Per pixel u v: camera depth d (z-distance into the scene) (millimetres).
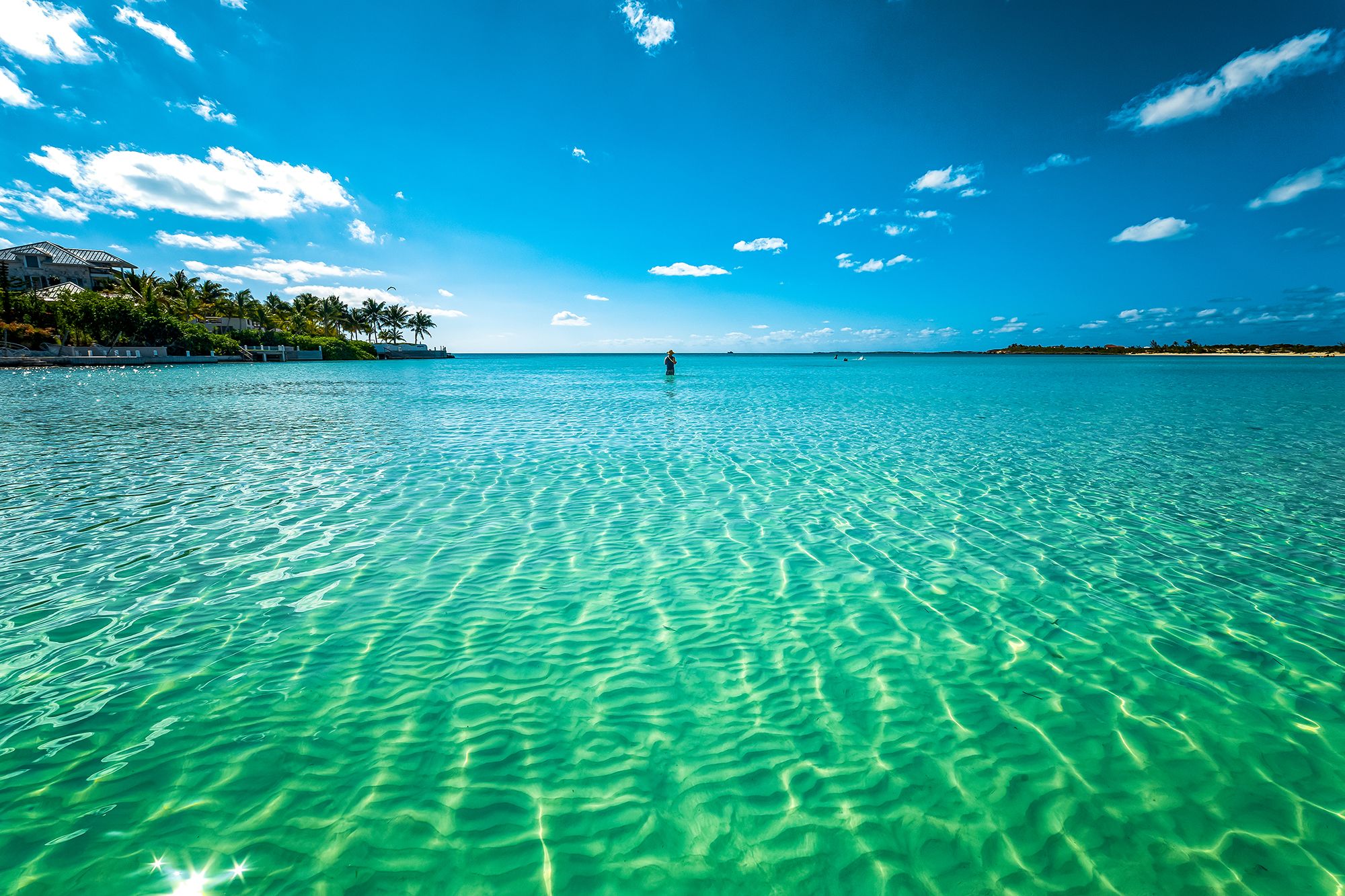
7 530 6961
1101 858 2615
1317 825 2775
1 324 50375
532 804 2920
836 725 3559
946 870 2562
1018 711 3680
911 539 6918
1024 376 51938
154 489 8992
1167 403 24297
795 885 2498
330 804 2893
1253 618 4895
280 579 5602
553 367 86375
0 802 2846
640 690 3906
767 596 5371
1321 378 43125
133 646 4344
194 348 62844
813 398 28141
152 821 2766
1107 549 6555
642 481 9773
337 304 99438
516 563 6098
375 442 13633
